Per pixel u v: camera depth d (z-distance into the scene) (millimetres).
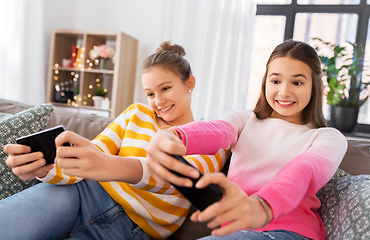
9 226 629
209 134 682
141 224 851
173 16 2918
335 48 2375
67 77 3139
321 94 864
